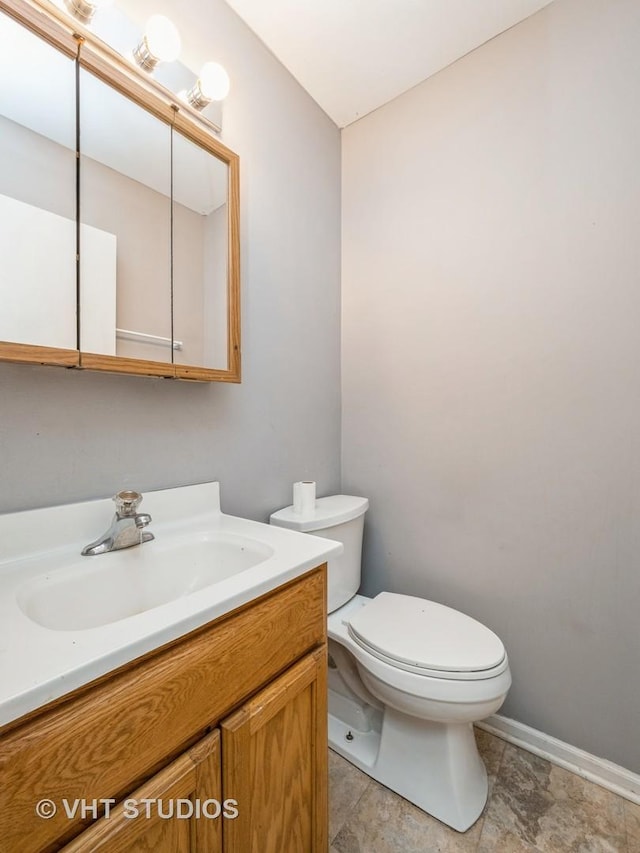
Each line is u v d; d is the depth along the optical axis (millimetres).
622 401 1103
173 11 1024
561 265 1191
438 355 1442
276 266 1360
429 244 1461
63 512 806
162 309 970
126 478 938
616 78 1100
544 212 1218
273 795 685
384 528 1589
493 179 1312
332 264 1648
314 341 1547
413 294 1504
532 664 1252
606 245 1120
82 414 858
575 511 1178
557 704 1208
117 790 470
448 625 1142
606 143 1116
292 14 1210
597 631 1145
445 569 1431
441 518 1440
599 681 1142
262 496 1309
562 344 1193
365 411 1643
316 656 798
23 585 649
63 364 754
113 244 880
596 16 1126
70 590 706
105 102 857
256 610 667
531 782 1133
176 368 948
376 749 1213
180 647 548
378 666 1028
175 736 535
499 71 1296
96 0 780
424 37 1291
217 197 1080
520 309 1266
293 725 732
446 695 940
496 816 1029
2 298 717
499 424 1312
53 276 784
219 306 1089
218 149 1071
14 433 759
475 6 1198
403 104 1520
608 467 1125
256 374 1284
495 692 946
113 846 453
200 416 1107
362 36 1283
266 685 686
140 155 926
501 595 1309
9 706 376
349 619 1222
